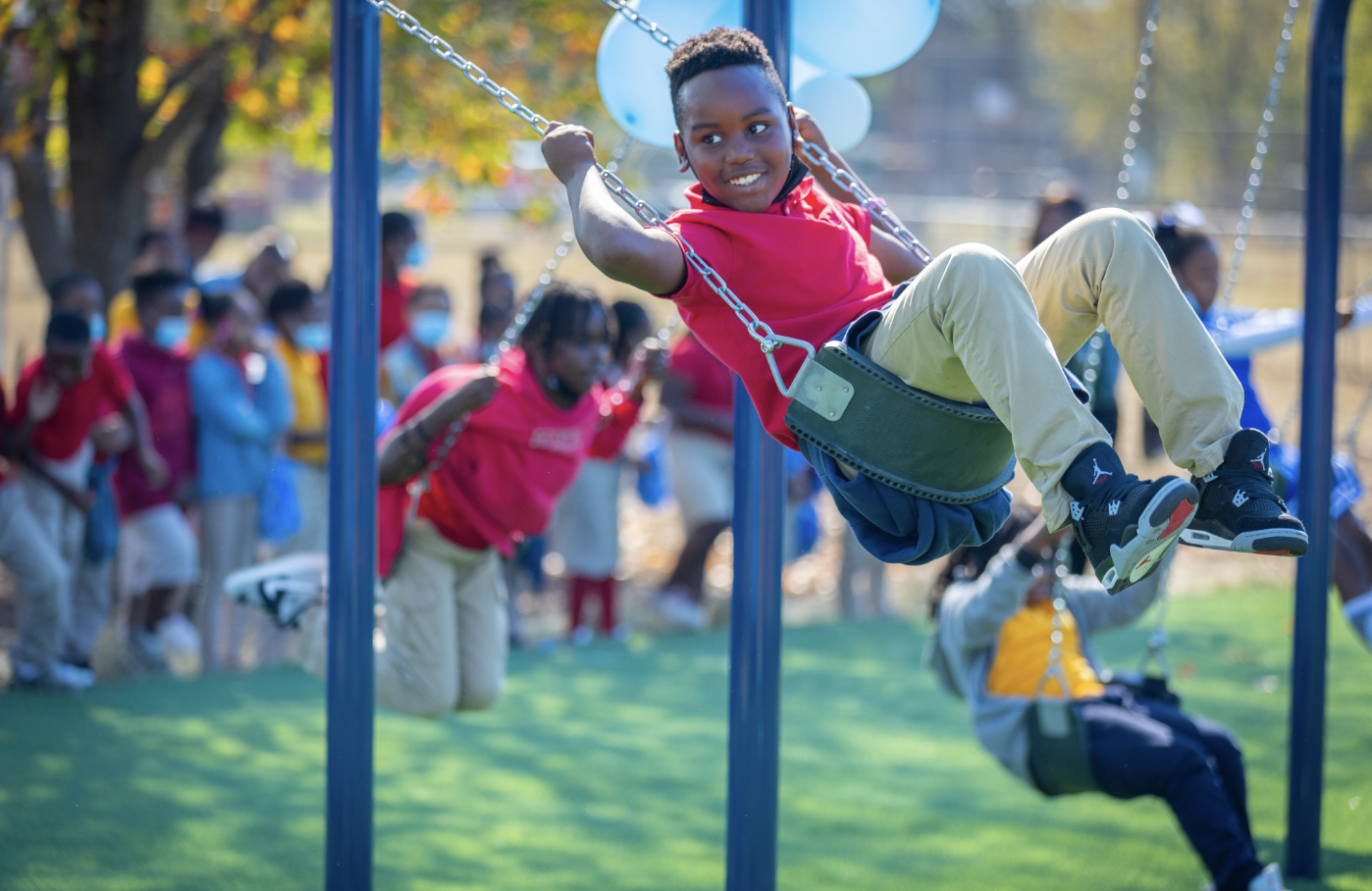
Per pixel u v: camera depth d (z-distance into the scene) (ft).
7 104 35.17
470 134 41.50
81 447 27.86
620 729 26.68
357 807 15.70
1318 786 19.45
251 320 30.91
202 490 30.71
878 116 189.78
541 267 79.15
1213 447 10.43
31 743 24.21
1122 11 142.51
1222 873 16.51
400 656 19.44
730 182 11.38
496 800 22.17
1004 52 183.52
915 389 10.94
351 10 15.38
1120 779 17.34
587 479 35.63
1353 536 23.63
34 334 53.52
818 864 19.58
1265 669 32.14
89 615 28.96
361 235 15.53
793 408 11.22
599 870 19.04
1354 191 105.70
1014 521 19.74
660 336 20.44
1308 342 19.54
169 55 42.98
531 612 40.29
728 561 49.21
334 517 15.67
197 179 44.78
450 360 35.01
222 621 31.78
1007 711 18.47
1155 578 19.04
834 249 11.65
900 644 34.99
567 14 40.37
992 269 10.39
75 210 38.37
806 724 27.48
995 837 20.92
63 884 17.71
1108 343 22.40
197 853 19.10
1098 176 129.08
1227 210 113.09
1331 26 19.22
